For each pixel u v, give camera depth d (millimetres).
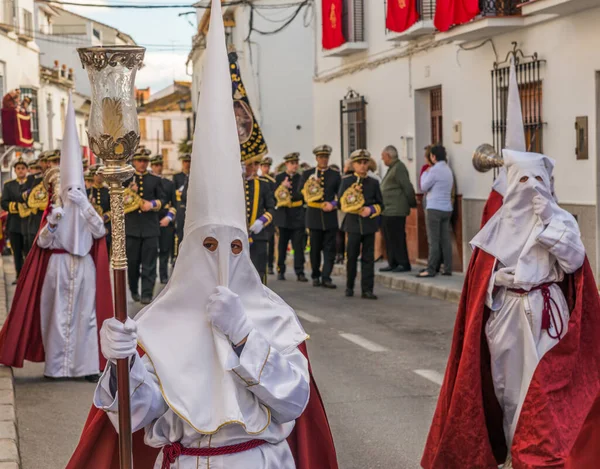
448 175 15758
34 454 6723
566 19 13469
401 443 6855
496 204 6266
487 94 15617
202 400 3436
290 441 3723
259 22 31297
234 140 3549
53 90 44312
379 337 11188
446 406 6055
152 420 3604
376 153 20656
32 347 9180
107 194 14750
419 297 14742
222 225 3463
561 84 13695
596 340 5934
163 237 17641
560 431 5609
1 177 32625
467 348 5930
